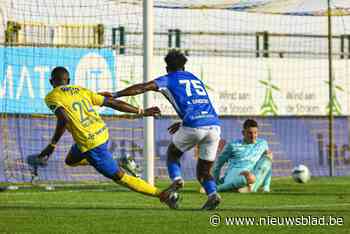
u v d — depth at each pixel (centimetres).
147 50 4059
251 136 3959
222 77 5488
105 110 4891
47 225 2452
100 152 2716
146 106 4050
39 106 4747
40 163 2791
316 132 5638
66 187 4197
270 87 5622
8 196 3588
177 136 2909
